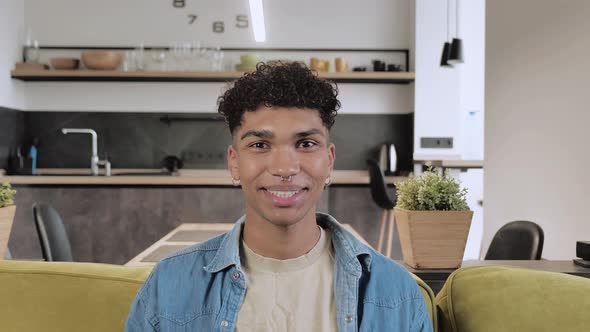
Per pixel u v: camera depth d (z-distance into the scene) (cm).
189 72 516
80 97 556
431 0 534
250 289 104
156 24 556
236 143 104
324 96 101
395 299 106
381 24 564
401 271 111
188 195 482
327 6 563
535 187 301
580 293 105
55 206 478
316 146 102
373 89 568
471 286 115
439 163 504
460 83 534
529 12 307
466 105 593
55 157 554
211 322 103
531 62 305
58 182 475
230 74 516
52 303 123
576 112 262
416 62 533
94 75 516
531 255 197
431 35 533
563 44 272
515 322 105
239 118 102
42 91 554
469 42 587
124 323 120
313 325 102
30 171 514
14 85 529
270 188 100
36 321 122
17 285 126
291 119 99
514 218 327
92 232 481
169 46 556
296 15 562
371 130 568
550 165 285
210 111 561
